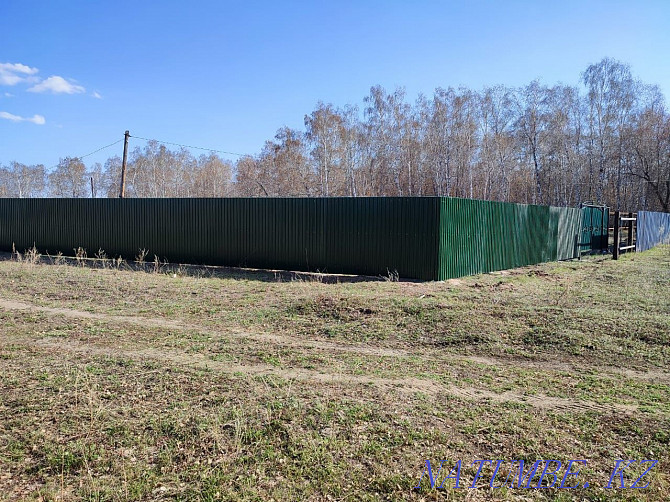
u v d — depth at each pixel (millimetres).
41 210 20375
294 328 7594
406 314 7914
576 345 6359
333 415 4219
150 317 8336
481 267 13633
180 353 6199
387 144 39781
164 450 3625
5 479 3285
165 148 56438
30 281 11812
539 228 16859
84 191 65938
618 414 4316
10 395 4656
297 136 43750
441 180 38562
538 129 37781
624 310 8336
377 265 12922
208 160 61469
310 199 14094
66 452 3574
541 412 4363
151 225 17469
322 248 13898
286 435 3850
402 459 3525
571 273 14023
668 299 9383
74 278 12211
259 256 15125
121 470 3371
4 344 6578
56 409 4340
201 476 3295
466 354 6312
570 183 37469
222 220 15844
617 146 37156
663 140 37594
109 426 4000
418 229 12195
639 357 5965
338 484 3225
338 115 40938
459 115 37656
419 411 4344
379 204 12852
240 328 7602
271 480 3266
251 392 4762
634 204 40312
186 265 16359
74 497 3078
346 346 6684
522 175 40406
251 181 49531
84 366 5574
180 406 4402
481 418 4219
